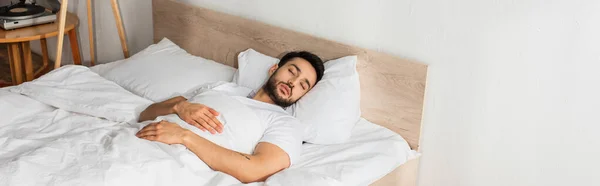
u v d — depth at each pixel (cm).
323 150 208
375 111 228
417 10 210
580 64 181
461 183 220
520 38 190
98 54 335
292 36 241
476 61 202
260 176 185
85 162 172
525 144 200
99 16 323
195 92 231
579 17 178
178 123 197
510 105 199
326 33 236
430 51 211
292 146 195
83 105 217
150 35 304
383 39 221
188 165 182
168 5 282
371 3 220
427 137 223
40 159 172
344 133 213
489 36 197
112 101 218
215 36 269
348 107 217
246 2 258
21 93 229
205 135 193
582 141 188
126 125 211
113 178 167
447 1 202
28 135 199
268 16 252
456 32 203
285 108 222
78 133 196
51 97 222
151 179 172
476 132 210
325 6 233
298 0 240
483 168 213
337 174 192
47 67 342
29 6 296
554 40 184
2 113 212
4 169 164
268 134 198
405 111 219
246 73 239
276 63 238
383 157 206
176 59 254
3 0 362
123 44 299
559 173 196
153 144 185
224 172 185
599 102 181
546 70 188
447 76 210
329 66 226
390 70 218
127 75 248
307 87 219
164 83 237
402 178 220
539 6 184
